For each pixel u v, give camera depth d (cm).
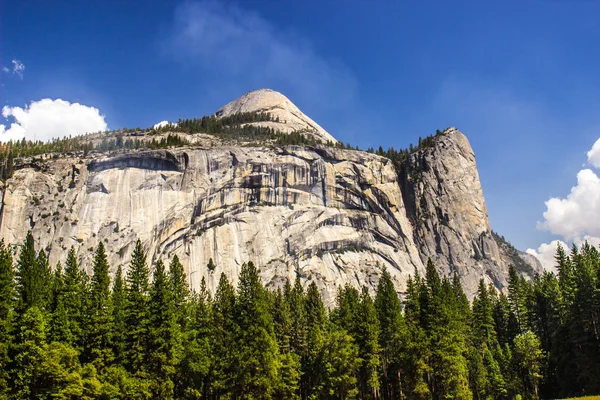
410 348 8338
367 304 9044
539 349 9631
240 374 7700
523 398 9006
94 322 7250
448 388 8219
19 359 6016
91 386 6288
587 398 6588
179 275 9944
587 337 8406
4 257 6862
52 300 7656
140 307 7719
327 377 8069
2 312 6341
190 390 7794
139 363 7256
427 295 9650
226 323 8475
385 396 9162
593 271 8994
